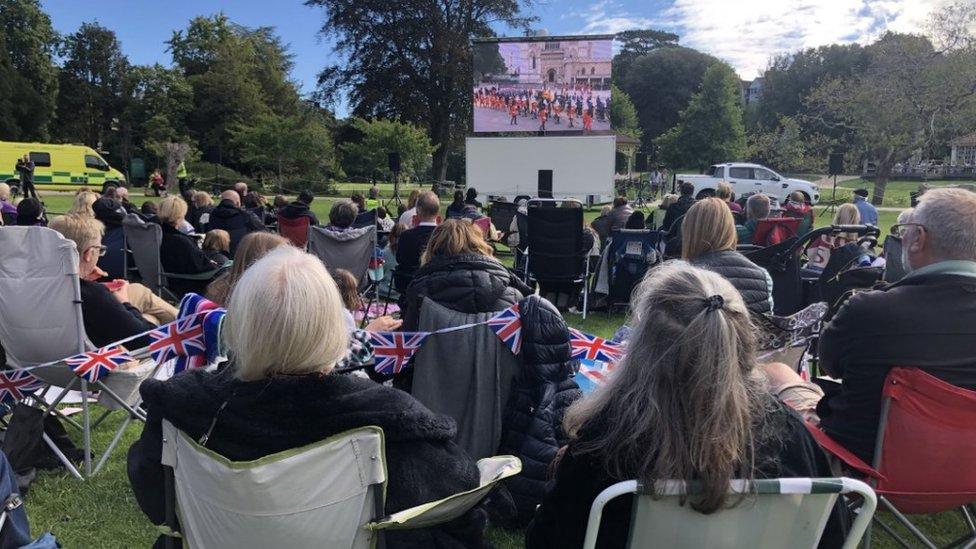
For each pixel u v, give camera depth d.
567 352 2.60
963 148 45.75
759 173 24.62
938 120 25.02
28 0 39.19
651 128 69.06
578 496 1.35
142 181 36.38
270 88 42.84
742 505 1.22
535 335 2.54
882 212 21.69
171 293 5.89
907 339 1.90
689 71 68.12
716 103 44.50
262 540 1.30
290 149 31.06
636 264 6.37
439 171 36.56
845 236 4.81
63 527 2.64
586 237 6.77
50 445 3.00
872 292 2.00
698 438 1.19
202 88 39.16
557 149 23.98
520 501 2.54
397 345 2.61
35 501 2.81
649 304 1.32
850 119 26.81
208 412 1.30
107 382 3.01
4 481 1.58
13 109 36.59
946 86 24.00
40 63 39.69
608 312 6.86
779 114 62.09
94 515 2.73
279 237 2.87
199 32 43.06
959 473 1.92
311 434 1.28
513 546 2.51
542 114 24.98
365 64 34.44
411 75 34.50
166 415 1.34
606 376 1.46
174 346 2.59
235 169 39.19
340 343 1.36
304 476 1.28
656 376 1.25
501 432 2.61
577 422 1.40
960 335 1.89
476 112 25.30
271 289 1.29
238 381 1.32
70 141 44.25
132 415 3.08
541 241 6.37
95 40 44.09
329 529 1.32
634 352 1.31
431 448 1.41
